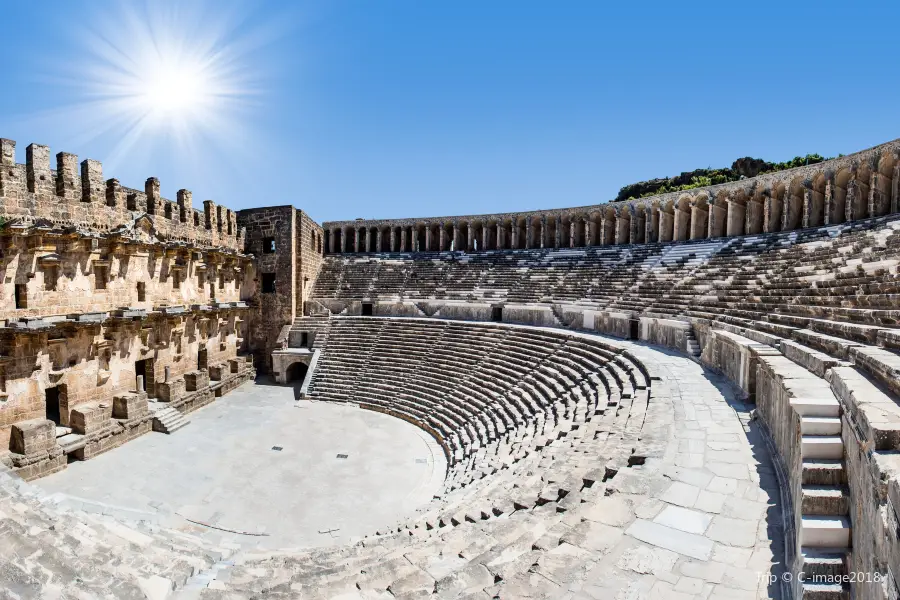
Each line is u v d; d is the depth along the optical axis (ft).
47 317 74.69
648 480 33.99
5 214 68.80
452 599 23.63
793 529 27.30
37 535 37.73
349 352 127.75
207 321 115.85
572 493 35.12
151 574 33.50
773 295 80.74
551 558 25.45
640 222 146.30
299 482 69.82
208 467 74.38
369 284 161.79
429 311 146.41
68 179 78.59
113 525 46.16
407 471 74.02
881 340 40.47
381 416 101.24
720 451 39.04
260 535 55.72
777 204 114.83
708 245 121.90
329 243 186.19
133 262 92.48
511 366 99.35
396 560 30.01
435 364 113.29
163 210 101.45
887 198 92.89
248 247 143.33
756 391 48.47
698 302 95.71
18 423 69.82
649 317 97.55
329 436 88.89
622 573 24.18
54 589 29.30
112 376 87.15
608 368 77.56
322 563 35.81
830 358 40.50
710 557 25.45
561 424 60.75
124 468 73.00
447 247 187.11
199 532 56.03
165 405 95.35
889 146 90.02
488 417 83.41
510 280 149.79
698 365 72.49
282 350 132.36
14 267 71.05
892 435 21.98
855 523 23.75
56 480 68.18
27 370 71.56
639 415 50.47
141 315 89.04
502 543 30.37
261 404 109.60
